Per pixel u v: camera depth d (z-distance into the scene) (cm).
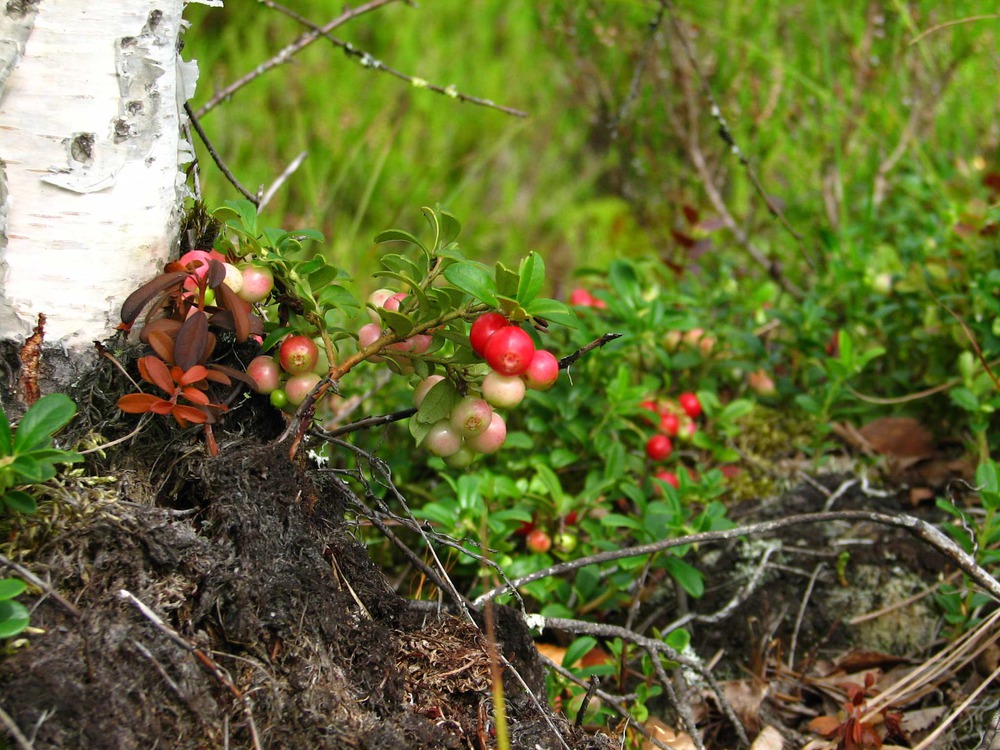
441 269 39
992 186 59
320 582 38
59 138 38
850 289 59
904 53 79
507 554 49
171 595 37
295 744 37
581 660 46
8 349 38
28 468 36
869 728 43
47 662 36
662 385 56
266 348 40
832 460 53
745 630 48
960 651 44
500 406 38
